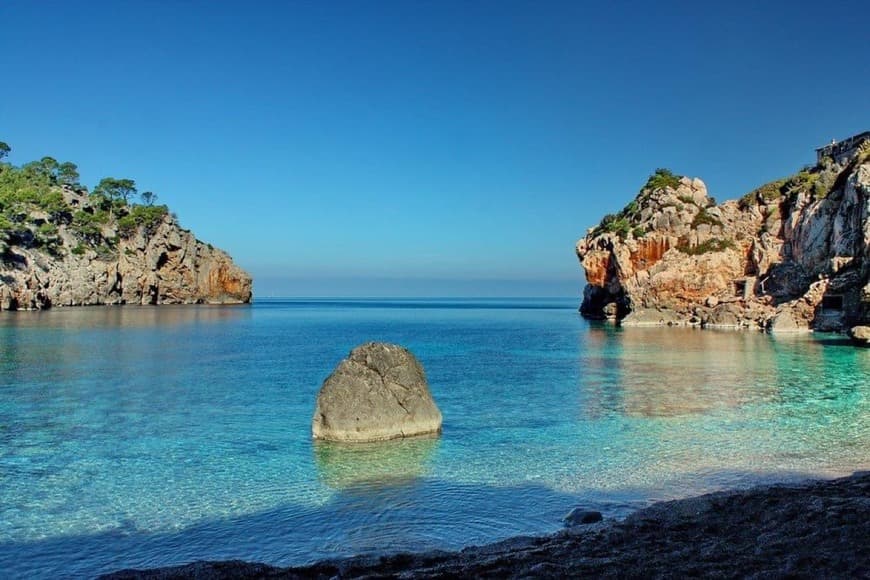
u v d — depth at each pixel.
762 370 41.72
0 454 21.55
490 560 11.62
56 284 132.25
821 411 28.03
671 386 35.75
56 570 12.77
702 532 12.74
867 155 77.69
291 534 14.54
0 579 12.36
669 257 94.81
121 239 159.88
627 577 10.41
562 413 28.23
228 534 14.59
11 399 31.86
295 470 19.58
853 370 41.06
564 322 110.06
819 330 73.06
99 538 14.40
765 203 96.62
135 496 17.27
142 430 25.06
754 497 14.90
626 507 15.95
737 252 93.75
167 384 36.94
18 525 15.19
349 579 10.98
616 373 41.62
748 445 22.17
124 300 154.00
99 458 21.06
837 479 16.95
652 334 75.44
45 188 154.62
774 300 84.50
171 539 14.33
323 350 58.69
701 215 97.56
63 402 31.11
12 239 127.25
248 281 197.38
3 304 114.06
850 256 72.69
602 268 105.81
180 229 175.12
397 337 77.75
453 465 20.00
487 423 26.17
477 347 62.72
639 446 22.22
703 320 87.38
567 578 10.50
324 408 23.55
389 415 23.61
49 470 19.73
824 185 86.88
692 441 22.89
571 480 18.38
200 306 171.50
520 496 17.00
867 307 62.91
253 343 66.31
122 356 51.03
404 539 14.17
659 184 105.94
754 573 10.33
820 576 10.06
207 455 21.36
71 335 69.50
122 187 175.00
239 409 29.34
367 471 19.42
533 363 48.09
